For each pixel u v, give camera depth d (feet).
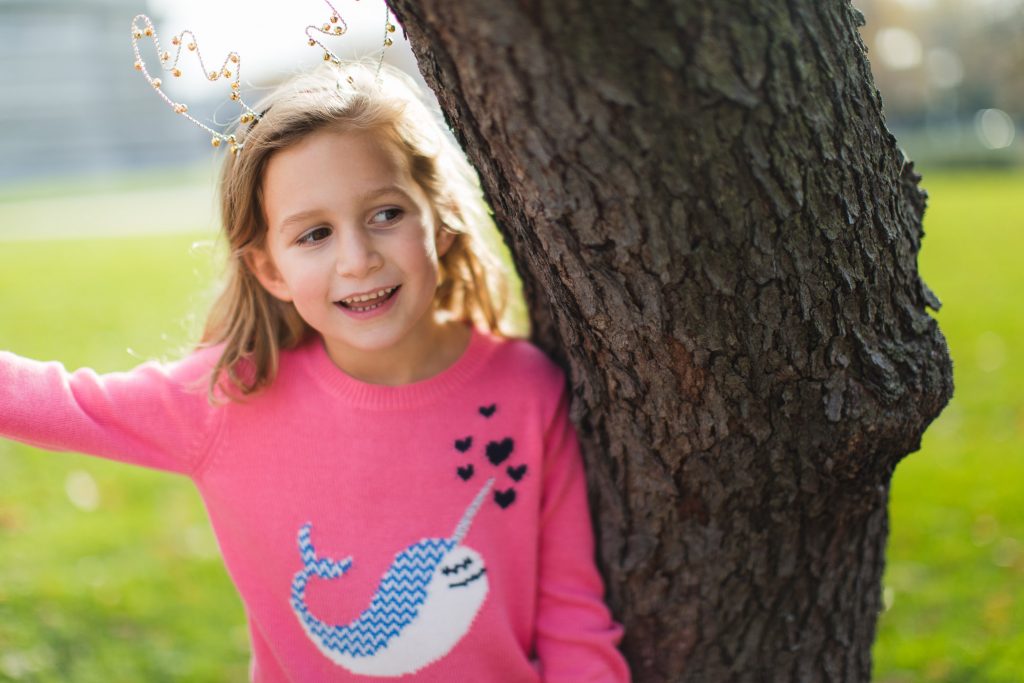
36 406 4.78
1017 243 32.89
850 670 5.34
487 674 5.16
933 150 93.04
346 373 5.27
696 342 3.99
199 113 73.67
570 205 3.69
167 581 9.96
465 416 5.26
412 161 4.94
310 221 4.72
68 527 11.13
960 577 9.64
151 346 20.25
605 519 5.26
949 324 20.22
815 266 3.87
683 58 3.31
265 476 5.18
